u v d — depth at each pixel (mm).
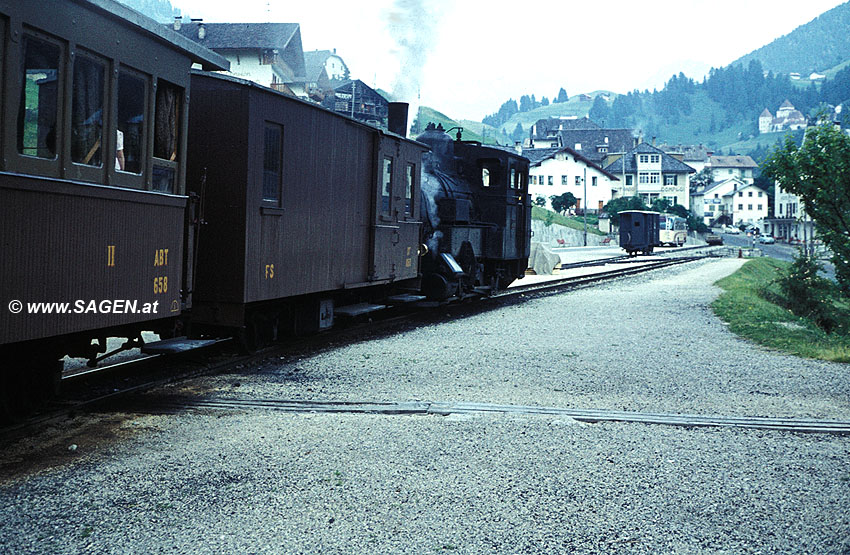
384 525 4215
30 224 5363
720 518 4391
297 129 9773
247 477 4969
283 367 8961
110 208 6262
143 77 6746
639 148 112125
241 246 8609
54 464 5168
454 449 5695
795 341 11898
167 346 7523
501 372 9008
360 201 12094
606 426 6500
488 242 18562
